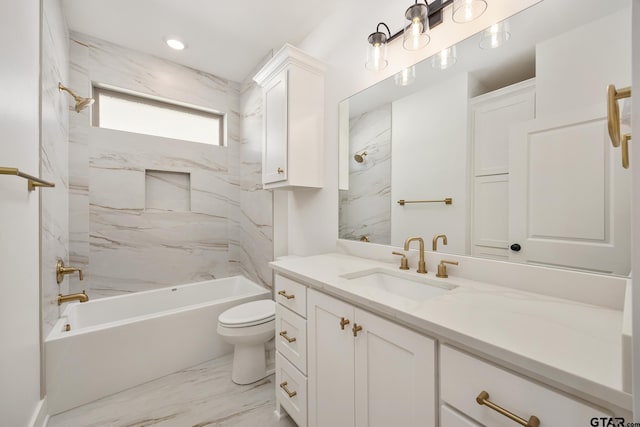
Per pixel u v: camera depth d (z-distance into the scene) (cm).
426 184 126
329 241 186
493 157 102
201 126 286
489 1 104
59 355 146
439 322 64
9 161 96
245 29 206
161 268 251
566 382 44
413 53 131
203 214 275
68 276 205
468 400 59
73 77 210
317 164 187
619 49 76
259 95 257
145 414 144
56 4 167
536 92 91
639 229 36
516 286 94
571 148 83
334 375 100
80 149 213
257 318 167
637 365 36
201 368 189
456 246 114
